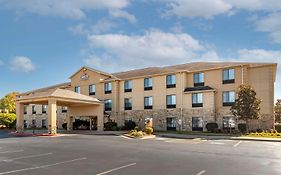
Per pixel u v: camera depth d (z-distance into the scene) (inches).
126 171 436.5
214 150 700.0
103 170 444.1
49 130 1263.5
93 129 1684.3
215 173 422.3
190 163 507.2
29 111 2433.6
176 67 1758.1
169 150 698.8
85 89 1999.3
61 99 1320.1
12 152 658.8
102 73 1909.4
